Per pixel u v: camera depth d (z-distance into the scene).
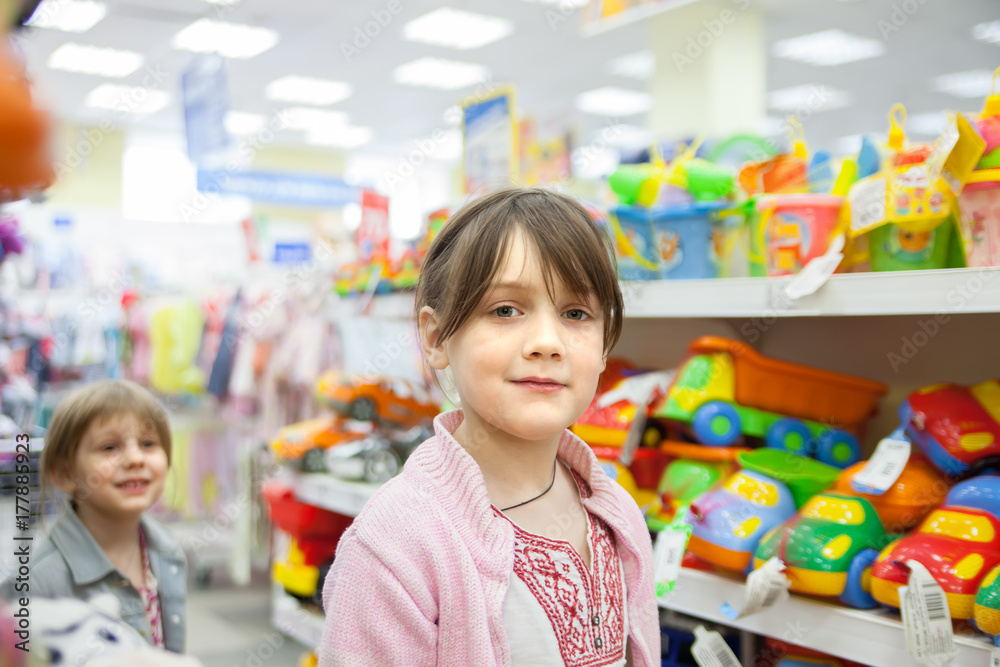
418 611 0.72
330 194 6.72
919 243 1.19
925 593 0.98
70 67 6.04
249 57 6.39
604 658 0.80
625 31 5.98
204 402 4.66
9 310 3.84
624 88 7.59
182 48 5.89
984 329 1.42
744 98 5.37
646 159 2.05
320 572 2.24
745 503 1.27
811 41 6.10
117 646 0.64
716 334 1.83
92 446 1.38
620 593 0.86
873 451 1.58
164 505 4.49
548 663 0.76
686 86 5.36
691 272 1.48
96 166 7.25
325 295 2.65
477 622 0.72
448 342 0.80
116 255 5.08
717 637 1.24
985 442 1.12
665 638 1.60
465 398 0.78
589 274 0.77
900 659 1.03
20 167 0.28
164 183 8.73
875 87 7.40
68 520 1.32
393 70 6.88
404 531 0.75
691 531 1.26
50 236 4.94
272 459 2.97
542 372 0.74
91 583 1.29
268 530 3.41
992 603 0.95
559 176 2.73
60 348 4.60
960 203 1.10
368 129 8.93
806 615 1.14
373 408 2.36
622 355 2.06
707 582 1.27
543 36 6.13
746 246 1.44
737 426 1.42
